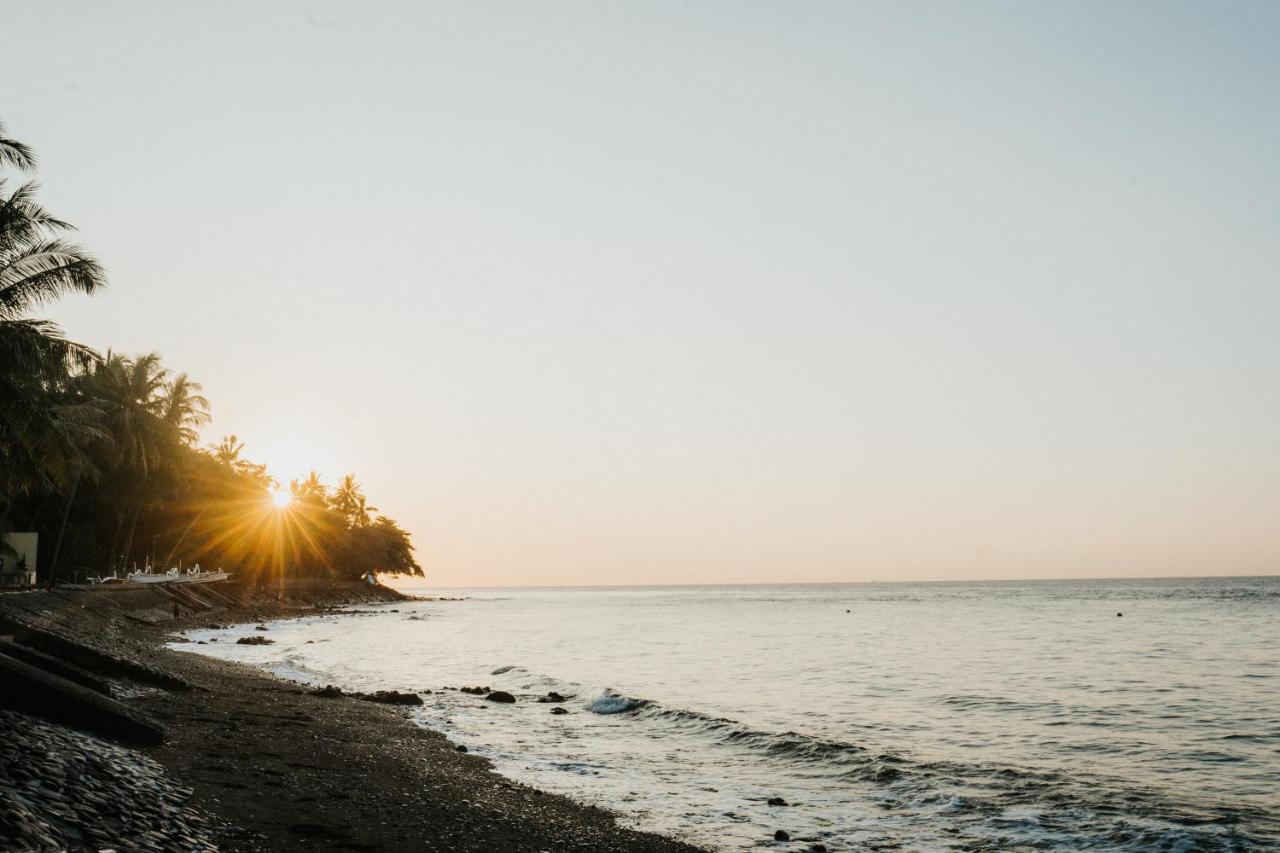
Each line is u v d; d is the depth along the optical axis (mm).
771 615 103312
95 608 46750
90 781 11297
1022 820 16109
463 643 62188
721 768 20531
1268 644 52406
